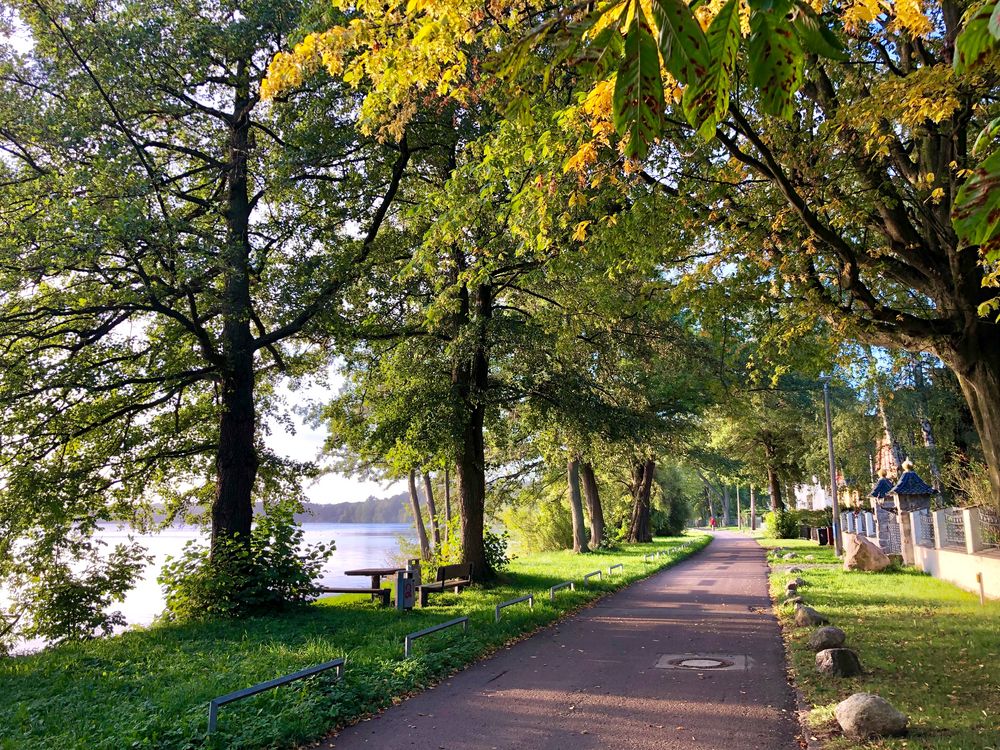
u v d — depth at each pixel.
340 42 5.83
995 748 5.54
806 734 6.38
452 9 5.57
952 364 8.72
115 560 14.41
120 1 14.70
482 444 19.89
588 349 19.95
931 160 8.70
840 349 10.73
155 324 17.31
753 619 13.52
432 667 9.15
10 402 13.80
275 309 15.55
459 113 15.12
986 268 8.30
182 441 16.97
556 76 7.39
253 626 12.39
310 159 14.32
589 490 39.19
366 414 20.31
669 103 3.69
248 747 6.25
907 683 7.87
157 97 14.55
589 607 15.60
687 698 7.81
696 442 38.72
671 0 1.37
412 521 39.31
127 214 12.23
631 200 9.94
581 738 6.49
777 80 1.46
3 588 14.11
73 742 6.27
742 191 9.97
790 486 59.31
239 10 14.95
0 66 14.11
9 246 12.55
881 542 26.16
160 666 9.52
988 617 12.03
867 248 10.75
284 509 14.96
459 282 11.11
